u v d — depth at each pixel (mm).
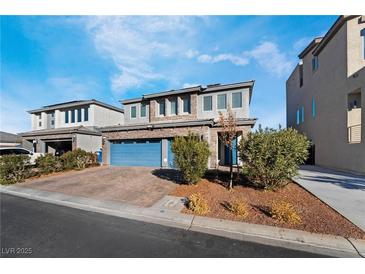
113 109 23203
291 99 23922
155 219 5109
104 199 6898
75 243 3791
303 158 7047
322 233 4035
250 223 4617
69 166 13328
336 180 9086
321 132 15602
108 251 3512
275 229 4281
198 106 15500
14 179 10000
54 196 7469
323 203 5758
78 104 21188
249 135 7395
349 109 12359
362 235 3900
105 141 15625
